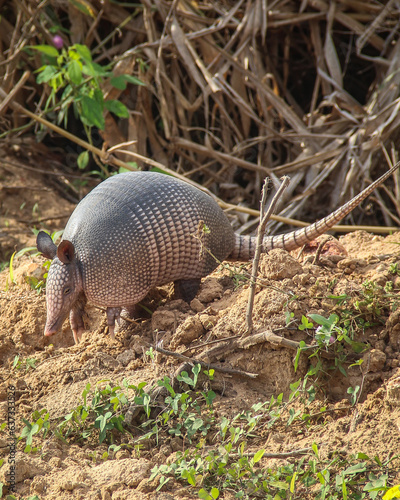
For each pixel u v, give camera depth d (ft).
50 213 43.80
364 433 19.01
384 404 19.60
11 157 48.19
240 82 45.80
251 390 21.74
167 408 20.68
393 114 40.52
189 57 42.55
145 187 25.14
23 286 29.63
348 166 42.06
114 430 20.63
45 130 47.67
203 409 20.84
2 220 42.09
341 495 17.17
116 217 23.89
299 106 49.83
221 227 26.96
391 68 43.47
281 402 20.03
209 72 44.11
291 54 50.34
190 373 21.62
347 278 24.64
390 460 17.85
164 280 25.71
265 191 22.57
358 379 20.98
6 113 49.90
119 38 49.26
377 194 41.50
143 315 26.99
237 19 46.37
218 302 25.61
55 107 41.83
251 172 46.57
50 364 23.94
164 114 44.21
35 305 27.04
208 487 17.97
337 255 26.76
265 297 22.99
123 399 20.33
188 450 18.99
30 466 18.75
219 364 22.07
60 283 22.84
